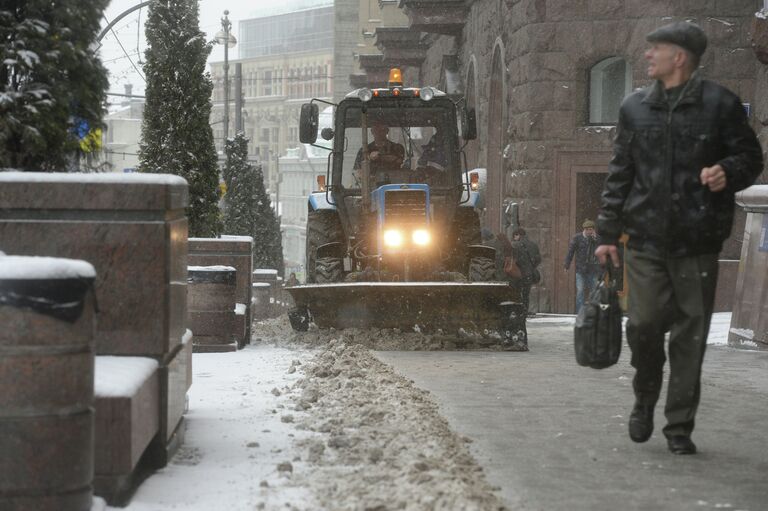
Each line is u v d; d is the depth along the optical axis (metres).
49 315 4.73
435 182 17.36
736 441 7.52
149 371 5.89
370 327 15.38
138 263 6.02
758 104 24.11
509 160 31.78
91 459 4.97
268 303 32.16
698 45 6.87
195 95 17.64
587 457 6.96
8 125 6.70
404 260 16.39
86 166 7.59
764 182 23.52
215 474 6.20
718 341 16.56
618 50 29.38
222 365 12.20
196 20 17.69
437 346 15.01
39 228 5.94
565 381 10.86
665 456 7.00
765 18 22.59
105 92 7.28
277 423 7.93
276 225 60.09
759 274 15.07
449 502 5.38
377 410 8.29
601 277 7.28
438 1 41.53
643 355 7.07
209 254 16.72
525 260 25.11
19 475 4.73
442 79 44.69
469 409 8.94
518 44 31.05
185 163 17.56
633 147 7.00
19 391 4.71
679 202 6.84
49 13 6.90
